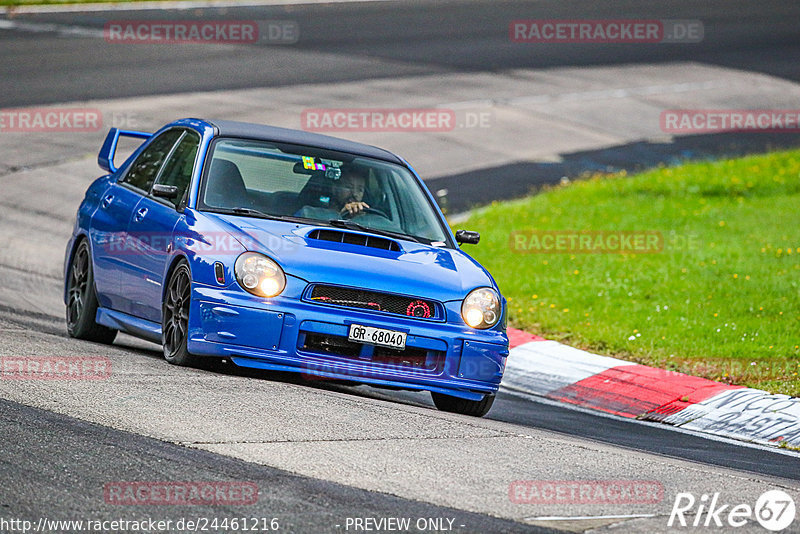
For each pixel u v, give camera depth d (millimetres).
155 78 85562
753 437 28656
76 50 94000
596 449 21766
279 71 92375
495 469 18922
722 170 68250
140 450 17812
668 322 38562
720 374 33250
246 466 17453
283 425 20250
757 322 38375
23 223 51312
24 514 14508
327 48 104562
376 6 132375
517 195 64312
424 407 25828
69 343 28188
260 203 26625
